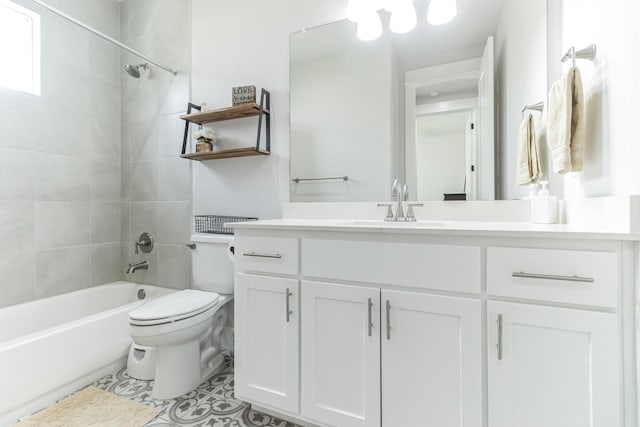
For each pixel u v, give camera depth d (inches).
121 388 57.1
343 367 41.6
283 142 69.5
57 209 77.7
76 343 56.6
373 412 39.8
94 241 85.9
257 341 47.4
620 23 31.9
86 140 84.0
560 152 38.0
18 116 70.2
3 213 67.9
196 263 68.9
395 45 59.6
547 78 48.7
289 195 68.6
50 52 76.1
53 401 52.9
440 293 36.6
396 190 56.2
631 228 28.7
